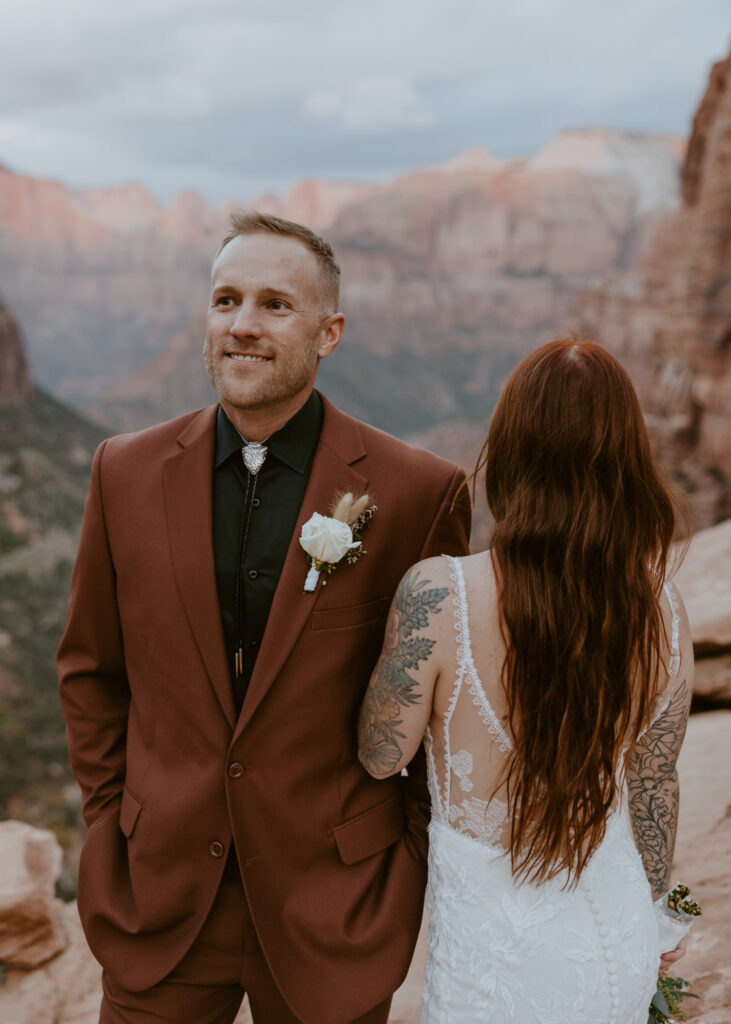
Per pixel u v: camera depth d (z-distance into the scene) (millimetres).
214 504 2006
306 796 1936
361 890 1961
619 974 1630
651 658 1638
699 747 3807
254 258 1911
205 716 1943
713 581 4691
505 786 1648
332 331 2062
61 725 41875
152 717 2025
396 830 2055
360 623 1946
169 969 1954
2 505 64312
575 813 1596
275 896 1934
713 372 36688
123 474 2068
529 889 1647
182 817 1942
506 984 1621
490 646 1616
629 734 1696
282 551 1966
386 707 1726
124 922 1989
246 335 1884
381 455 2049
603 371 1589
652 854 1812
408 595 1687
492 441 1667
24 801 35469
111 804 2121
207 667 1931
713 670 4262
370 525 1971
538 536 1551
